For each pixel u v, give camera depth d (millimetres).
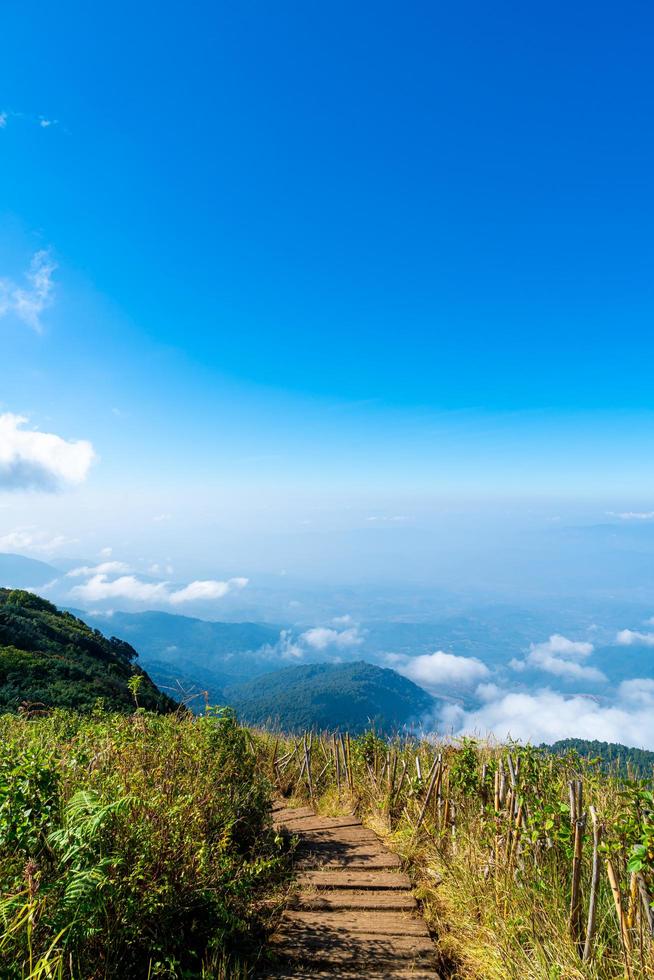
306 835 6004
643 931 2949
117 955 2957
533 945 3338
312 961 3396
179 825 3812
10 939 2551
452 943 3666
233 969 3240
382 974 3281
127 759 4781
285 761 9102
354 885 4527
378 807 6777
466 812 5348
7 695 13000
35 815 3018
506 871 4008
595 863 3199
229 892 3887
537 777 4883
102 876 2727
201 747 5523
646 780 3299
